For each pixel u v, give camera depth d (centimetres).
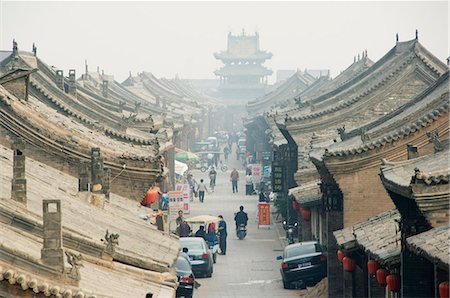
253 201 12069
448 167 3962
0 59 7631
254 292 6366
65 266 2939
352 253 5125
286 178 9575
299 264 6412
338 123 8344
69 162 5522
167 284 3672
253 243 8750
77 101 7600
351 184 5656
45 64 7781
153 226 4812
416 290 3950
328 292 5916
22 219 3388
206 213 10800
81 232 3859
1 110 5369
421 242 3453
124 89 14900
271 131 13000
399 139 5559
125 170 5784
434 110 5512
